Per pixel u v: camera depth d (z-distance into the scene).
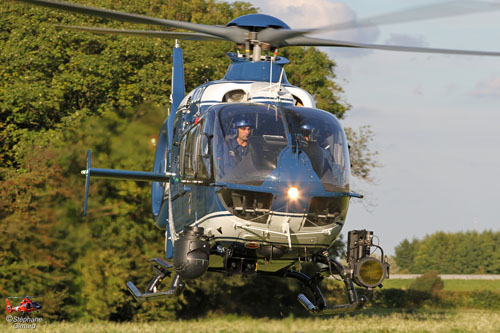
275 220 25.03
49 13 74.56
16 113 70.38
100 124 71.81
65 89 71.81
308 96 28.91
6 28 75.62
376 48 26.78
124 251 65.94
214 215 25.62
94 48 75.56
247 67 29.52
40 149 68.44
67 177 69.06
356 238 26.58
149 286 33.47
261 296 71.06
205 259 26.00
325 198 25.30
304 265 69.06
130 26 76.69
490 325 43.25
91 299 62.06
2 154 71.44
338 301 71.38
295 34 28.11
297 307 70.81
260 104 26.84
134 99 73.62
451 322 45.81
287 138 25.59
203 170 26.12
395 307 93.50
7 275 59.84
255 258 27.19
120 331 39.59
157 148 41.19
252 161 25.14
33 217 63.97
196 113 29.08
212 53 74.69
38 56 71.38
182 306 70.44
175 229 31.56
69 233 64.75
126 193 68.19
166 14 84.38
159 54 72.12
